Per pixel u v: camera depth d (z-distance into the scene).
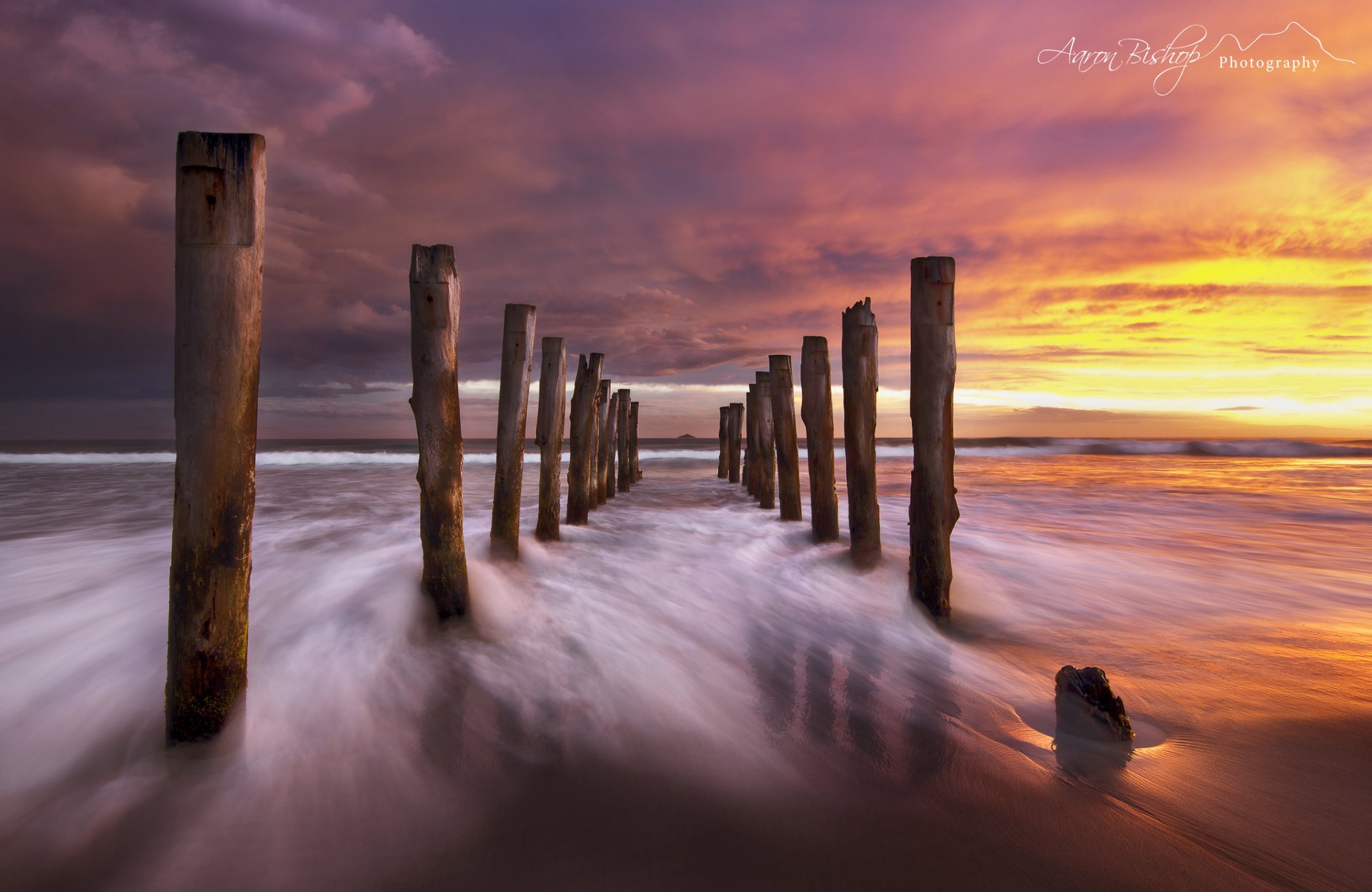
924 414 5.11
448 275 4.58
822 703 3.80
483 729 3.41
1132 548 8.23
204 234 2.64
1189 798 2.76
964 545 7.99
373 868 2.32
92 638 4.23
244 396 2.77
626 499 14.44
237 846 2.45
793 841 2.46
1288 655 4.69
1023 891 2.19
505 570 6.10
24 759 3.04
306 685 3.76
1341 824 2.58
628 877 2.26
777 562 6.97
